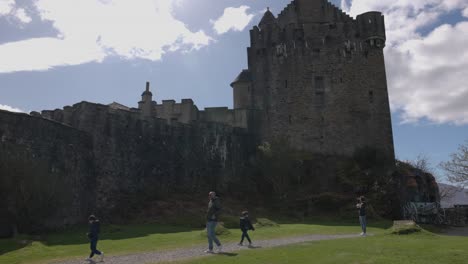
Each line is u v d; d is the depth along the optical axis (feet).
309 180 172.14
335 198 149.28
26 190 81.92
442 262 46.50
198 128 159.74
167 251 59.52
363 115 187.73
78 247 64.64
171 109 188.03
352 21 197.47
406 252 53.11
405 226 77.05
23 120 91.71
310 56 193.36
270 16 212.43
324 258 49.21
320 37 195.00
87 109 118.73
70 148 106.32
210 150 162.09
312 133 185.78
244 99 197.26
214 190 156.35
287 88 191.21
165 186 140.77
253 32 203.92
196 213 124.16
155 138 142.20
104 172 119.55
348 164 174.29
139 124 136.98
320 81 191.31
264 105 193.26
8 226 78.23
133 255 56.59
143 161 135.23
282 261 47.60
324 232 87.04
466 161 152.87
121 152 127.44
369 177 162.09
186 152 152.46
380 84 191.62
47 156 97.09
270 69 196.03
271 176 164.25
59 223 94.58
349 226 107.86
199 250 59.62
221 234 76.59
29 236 73.87
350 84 190.49
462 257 49.11
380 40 194.59
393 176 158.92
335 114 187.42
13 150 87.04
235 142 174.50
